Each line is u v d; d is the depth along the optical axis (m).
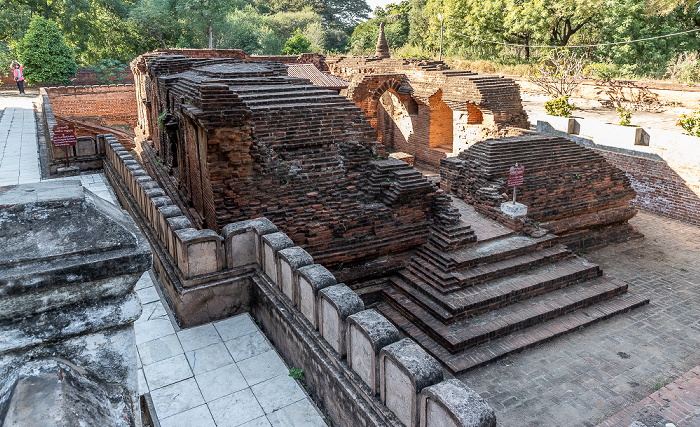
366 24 65.44
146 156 21.03
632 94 28.02
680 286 14.46
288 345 6.83
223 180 11.69
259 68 16.06
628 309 13.21
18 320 2.01
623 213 17.52
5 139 19.52
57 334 2.09
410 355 4.63
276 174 12.14
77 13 43.62
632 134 20.17
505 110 20.94
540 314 12.32
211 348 7.04
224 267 7.82
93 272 2.05
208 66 17.41
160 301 8.20
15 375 1.93
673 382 9.47
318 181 12.69
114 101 34.19
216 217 11.66
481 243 14.32
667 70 29.91
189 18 45.16
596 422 9.27
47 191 2.18
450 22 40.44
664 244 17.23
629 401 9.79
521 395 10.04
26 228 2.02
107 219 2.16
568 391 10.12
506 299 12.67
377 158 14.00
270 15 66.44
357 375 5.42
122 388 2.29
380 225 13.38
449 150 24.20
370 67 26.80
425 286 12.96
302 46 49.22
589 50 36.62
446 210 14.18
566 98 23.88
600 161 17.58
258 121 12.03
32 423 1.72
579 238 16.80
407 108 25.88
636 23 31.59
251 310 8.09
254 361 6.79
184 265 7.39
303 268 6.50
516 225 14.89
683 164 18.59
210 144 11.38
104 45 47.25
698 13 31.38
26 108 27.98
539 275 13.62
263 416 5.82
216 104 11.30
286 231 12.30
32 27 34.75
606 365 10.93
